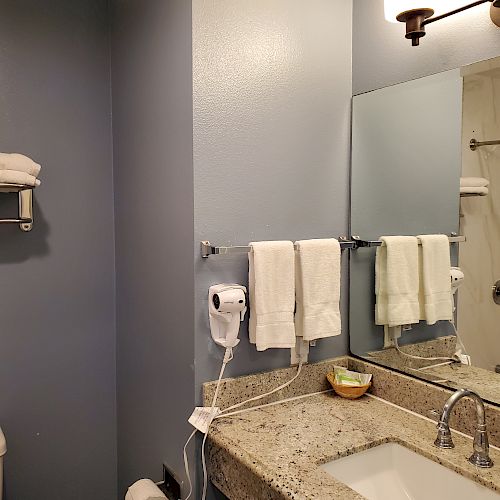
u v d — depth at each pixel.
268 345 1.41
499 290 1.26
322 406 1.50
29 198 1.71
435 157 1.43
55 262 1.82
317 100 1.60
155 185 1.58
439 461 1.18
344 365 1.69
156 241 1.59
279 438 1.29
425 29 1.45
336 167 1.66
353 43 1.67
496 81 1.26
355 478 1.25
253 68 1.46
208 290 1.40
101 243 1.91
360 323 1.67
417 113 1.47
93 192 1.89
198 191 1.37
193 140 1.36
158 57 1.53
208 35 1.37
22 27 1.72
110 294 1.94
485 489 1.08
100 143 1.89
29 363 1.79
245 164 1.45
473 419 1.28
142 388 1.73
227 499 1.44
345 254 1.70
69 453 1.89
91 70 1.86
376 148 1.60
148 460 1.70
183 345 1.45
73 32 1.82
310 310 1.48
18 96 1.72
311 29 1.58
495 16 1.26
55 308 1.83
